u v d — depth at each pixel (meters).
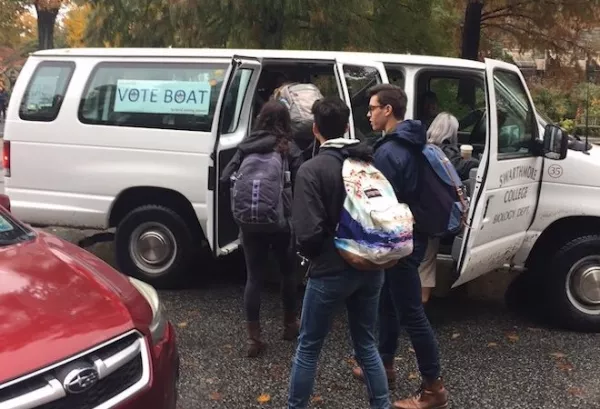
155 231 5.48
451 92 5.58
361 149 3.09
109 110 5.46
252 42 8.84
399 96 3.47
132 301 2.95
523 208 4.71
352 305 3.22
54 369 2.35
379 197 3.00
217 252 4.76
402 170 3.30
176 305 5.21
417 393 3.63
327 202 3.01
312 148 4.88
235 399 3.75
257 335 4.27
